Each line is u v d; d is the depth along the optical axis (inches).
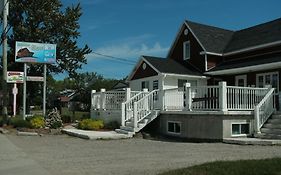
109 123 900.0
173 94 822.5
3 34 1024.9
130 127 807.7
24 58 1029.2
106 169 399.9
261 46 1027.9
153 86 1118.4
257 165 376.8
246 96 723.4
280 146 595.5
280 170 360.5
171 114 791.1
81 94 2474.2
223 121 683.4
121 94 906.1
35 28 1800.0
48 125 905.5
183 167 398.6
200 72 1148.5
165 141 714.8
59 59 1849.2
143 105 834.2
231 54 1133.1
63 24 1836.9
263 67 923.4
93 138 724.7
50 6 1823.3
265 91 748.6
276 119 709.9
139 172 379.6
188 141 727.1
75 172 384.5
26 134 807.7
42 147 597.6
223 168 367.2
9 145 621.0
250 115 713.0
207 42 1184.2
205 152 531.8
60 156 498.0
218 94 708.7
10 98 1744.6
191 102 748.6
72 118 1133.7
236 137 692.1
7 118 991.6
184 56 1243.8
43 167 414.0
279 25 1087.6
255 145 617.3
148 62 1138.0
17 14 1785.2
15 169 401.7
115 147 601.0
